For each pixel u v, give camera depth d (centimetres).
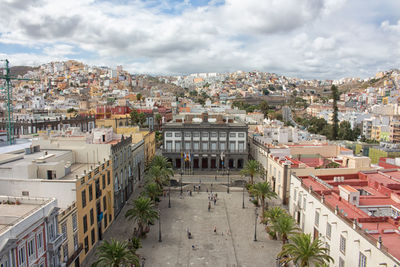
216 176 9669
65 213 4031
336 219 4212
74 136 7581
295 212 6081
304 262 3800
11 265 2788
